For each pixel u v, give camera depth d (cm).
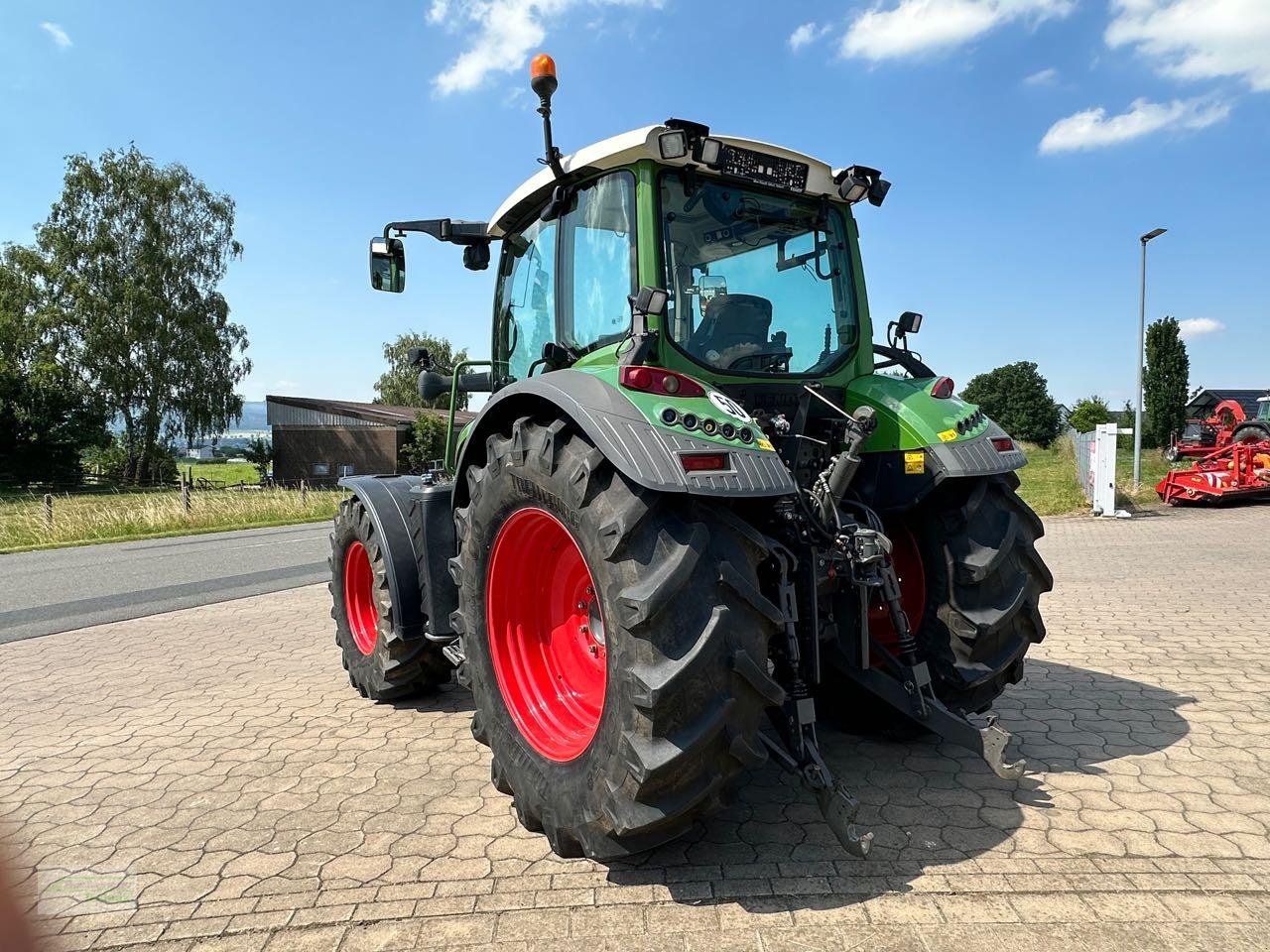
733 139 301
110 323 3784
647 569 221
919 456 310
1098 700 403
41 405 3550
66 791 329
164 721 416
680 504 235
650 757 212
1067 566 816
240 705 440
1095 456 1288
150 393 3872
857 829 235
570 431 254
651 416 235
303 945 220
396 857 267
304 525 1736
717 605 222
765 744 263
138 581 938
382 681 415
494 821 291
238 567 1039
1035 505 1438
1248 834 264
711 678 217
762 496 231
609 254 310
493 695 288
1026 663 470
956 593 311
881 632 339
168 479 4081
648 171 293
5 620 720
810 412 330
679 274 301
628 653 221
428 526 390
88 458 4512
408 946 217
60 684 494
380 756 360
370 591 463
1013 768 258
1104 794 296
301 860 267
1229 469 1356
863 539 268
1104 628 553
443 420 3909
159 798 320
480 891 243
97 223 3850
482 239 421
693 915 225
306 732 394
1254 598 639
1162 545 942
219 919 233
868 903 228
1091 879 238
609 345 310
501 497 275
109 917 236
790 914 224
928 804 291
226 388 4088
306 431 3881
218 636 626
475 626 296
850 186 335
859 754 340
